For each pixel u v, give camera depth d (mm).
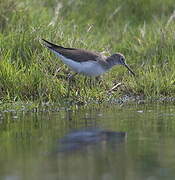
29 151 9711
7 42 15734
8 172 8602
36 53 15648
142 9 20344
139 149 9797
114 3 20469
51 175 8438
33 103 13945
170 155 9422
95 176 8398
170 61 16312
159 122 11891
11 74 14422
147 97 15000
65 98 14438
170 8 20406
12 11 17047
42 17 17531
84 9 19906
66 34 16938
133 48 17078
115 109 13508
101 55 15062
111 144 10141
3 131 11211
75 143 10195
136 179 8250
